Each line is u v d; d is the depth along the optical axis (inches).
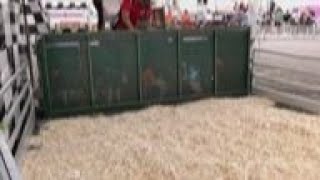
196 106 236.7
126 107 237.1
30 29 221.8
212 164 147.8
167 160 152.4
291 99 231.5
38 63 218.4
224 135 181.3
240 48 259.6
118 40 228.4
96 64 226.4
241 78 263.9
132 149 165.5
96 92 229.3
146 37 234.1
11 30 172.2
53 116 222.2
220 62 255.9
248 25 274.4
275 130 186.4
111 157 157.2
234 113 217.8
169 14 278.2
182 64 245.6
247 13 282.4
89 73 225.8
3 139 103.4
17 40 186.4
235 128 191.0
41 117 221.1
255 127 191.8
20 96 169.2
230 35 254.8
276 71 261.3
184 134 184.1
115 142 175.3
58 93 222.1
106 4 256.8
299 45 269.1
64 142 177.0
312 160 150.9
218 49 253.4
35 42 219.3
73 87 224.4
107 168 146.9
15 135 145.4
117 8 257.3
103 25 259.4
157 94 243.0
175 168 144.6
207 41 249.6
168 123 202.5
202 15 284.0
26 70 202.4
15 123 154.9
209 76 254.7
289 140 172.2
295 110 224.7
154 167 146.0
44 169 146.3
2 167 96.0
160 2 276.7
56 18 256.2
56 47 217.6
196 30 245.1
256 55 267.0
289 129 186.5
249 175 137.6
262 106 232.7
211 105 237.1
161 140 176.7
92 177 139.4
